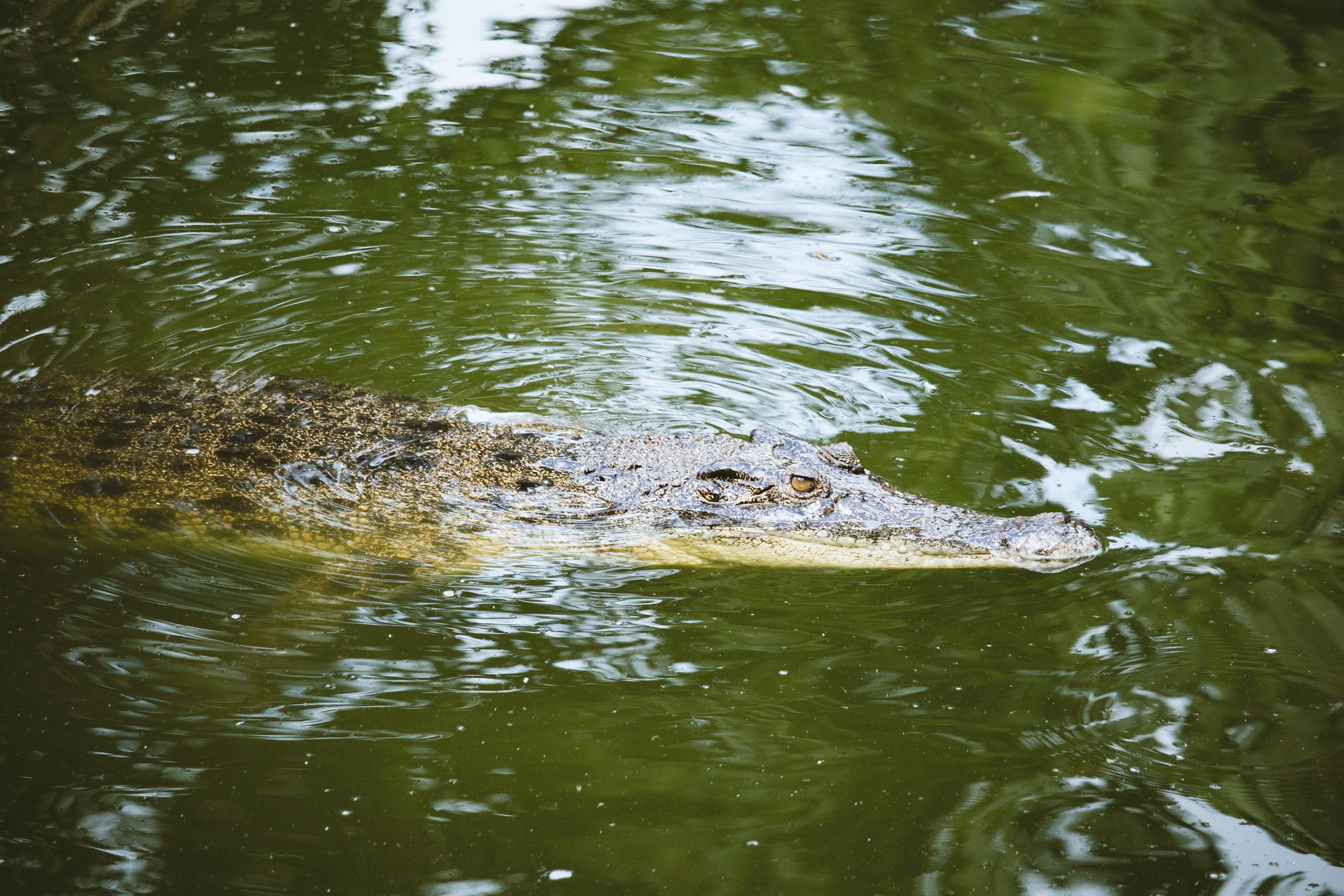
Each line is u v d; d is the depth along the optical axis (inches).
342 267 510.0
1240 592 322.3
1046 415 411.8
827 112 669.3
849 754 273.7
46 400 396.8
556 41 752.3
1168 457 387.5
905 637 315.3
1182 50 747.4
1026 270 516.4
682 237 542.0
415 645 310.8
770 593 338.6
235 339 450.3
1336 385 426.6
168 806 252.8
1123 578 330.0
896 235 545.0
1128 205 573.9
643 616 326.6
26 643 300.4
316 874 236.8
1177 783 261.1
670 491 364.2
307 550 346.0
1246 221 558.6
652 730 282.0
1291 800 255.0
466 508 361.4
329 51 721.0
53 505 347.9
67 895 228.1
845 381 434.3
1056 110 671.8
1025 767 268.5
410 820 252.7
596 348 455.5
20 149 584.7
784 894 235.9
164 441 379.2
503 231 544.4
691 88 697.6
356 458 377.7
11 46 698.2
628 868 241.9
